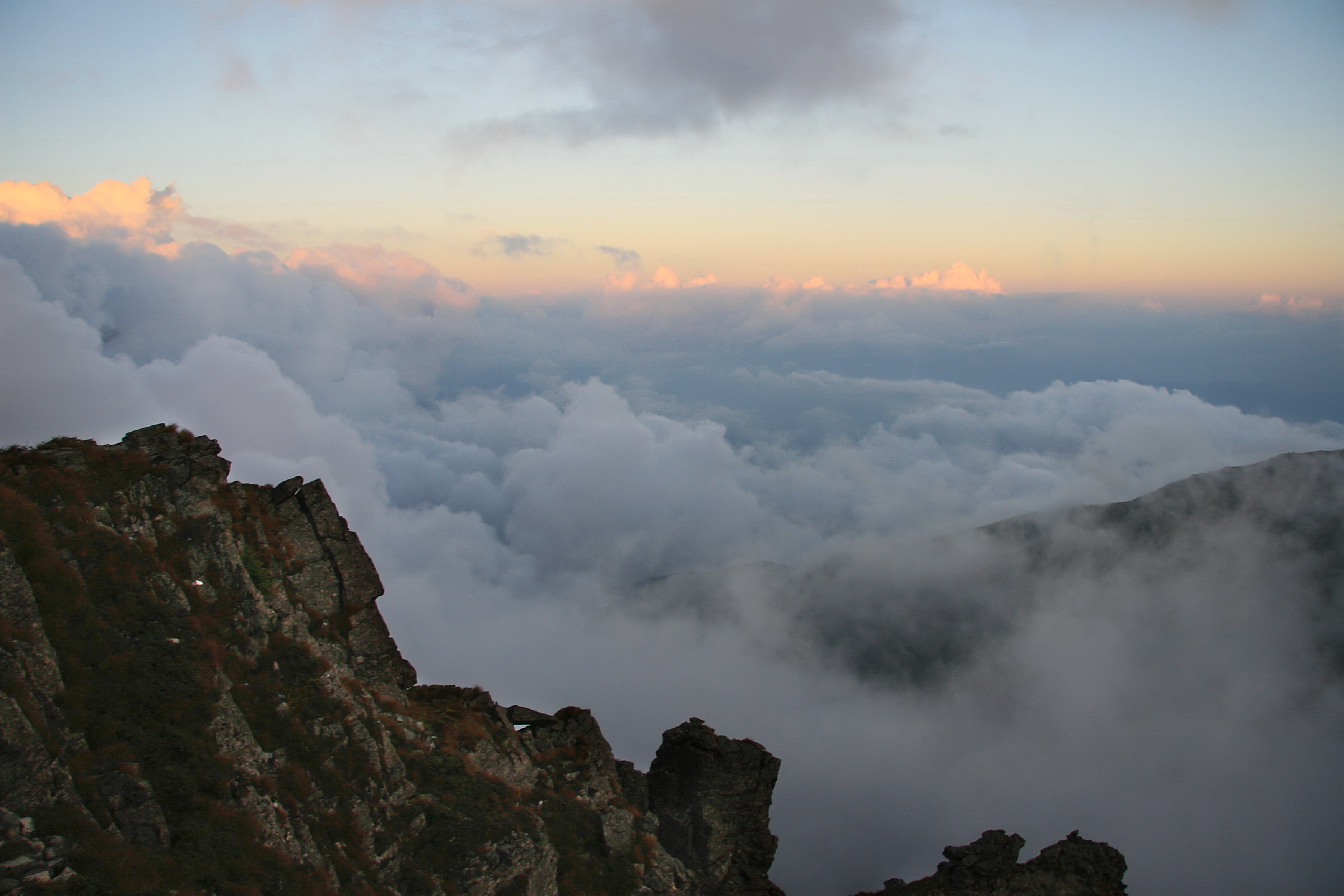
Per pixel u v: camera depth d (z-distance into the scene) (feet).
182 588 104.73
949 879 163.94
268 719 103.45
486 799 123.75
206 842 82.02
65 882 67.92
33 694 78.79
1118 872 168.66
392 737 124.26
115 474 108.47
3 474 97.30
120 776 79.66
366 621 138.92
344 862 98.73
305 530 136.56
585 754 153.58
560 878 128.88
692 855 158.81
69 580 91.04
